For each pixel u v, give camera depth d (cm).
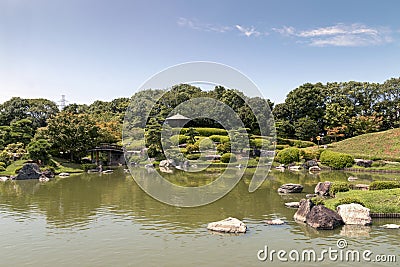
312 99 8038
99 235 1728
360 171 4759
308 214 1914
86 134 5431
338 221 1830
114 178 4069
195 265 1341
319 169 4919
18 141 5562
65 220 2033
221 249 1508
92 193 2977
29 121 5828
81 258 1424
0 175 4238
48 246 1570
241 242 1595
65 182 3762
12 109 7112
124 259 1409
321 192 2695
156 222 1972
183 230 1803
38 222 1991
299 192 2959
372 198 2112
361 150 5862
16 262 1388
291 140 6775
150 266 1338
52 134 5219
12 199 2731
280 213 2161
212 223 1822
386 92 8106
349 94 8181
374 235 1659
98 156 5494
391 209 1977
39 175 4162
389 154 5459
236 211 2227
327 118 7738
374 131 7519
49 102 7769
